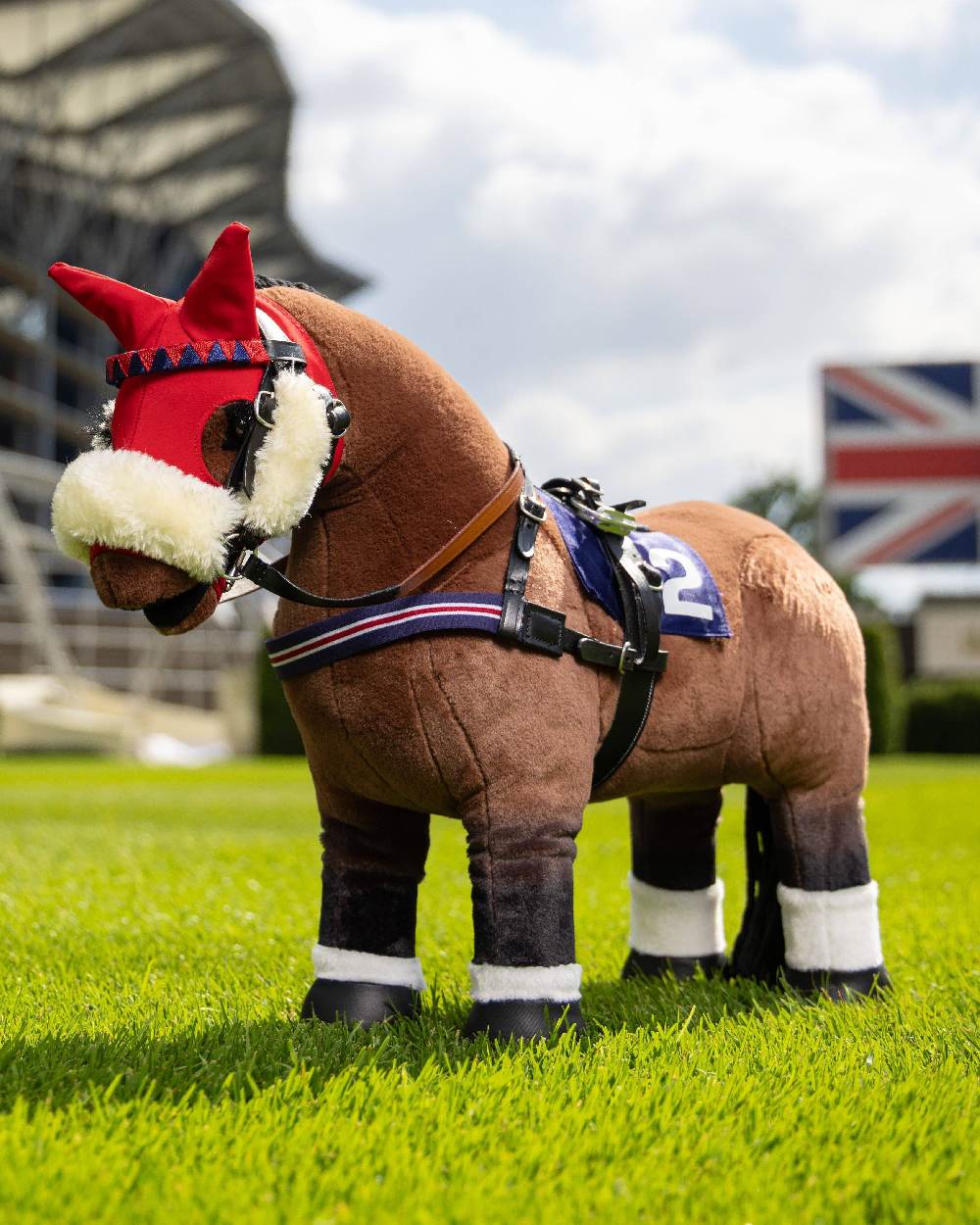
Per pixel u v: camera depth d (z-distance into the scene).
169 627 2.57
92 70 41.78
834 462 19.28
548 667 2.77
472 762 2.69
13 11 38.53
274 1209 1.89
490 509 2.77
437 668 2.67
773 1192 2.04
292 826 9.84
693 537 3.45
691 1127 2.31
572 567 2.93
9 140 42.69
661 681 3.07
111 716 28.05
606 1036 2.92
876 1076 2.65
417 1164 2.08
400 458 2.75
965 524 18.91
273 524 2.49
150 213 48.84
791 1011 3.29
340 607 2.71
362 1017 2.96
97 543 2.42
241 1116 2.27
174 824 9.95
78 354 50.62
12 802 12.38
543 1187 2.01
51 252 45.41
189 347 2.50
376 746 2.73
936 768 20.84
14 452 45.84
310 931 4.83
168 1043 2.81
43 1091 2.44
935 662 30.89
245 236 2.48
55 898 5.62
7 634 35.09
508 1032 2.68
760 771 3.37
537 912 2.69
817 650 3.38
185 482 2.40
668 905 3.87
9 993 3.63
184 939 4.65
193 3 38.06
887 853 7.64
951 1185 2.07
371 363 2.76
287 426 2.49
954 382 19.05
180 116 44.62
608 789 3.13
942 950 4.29
